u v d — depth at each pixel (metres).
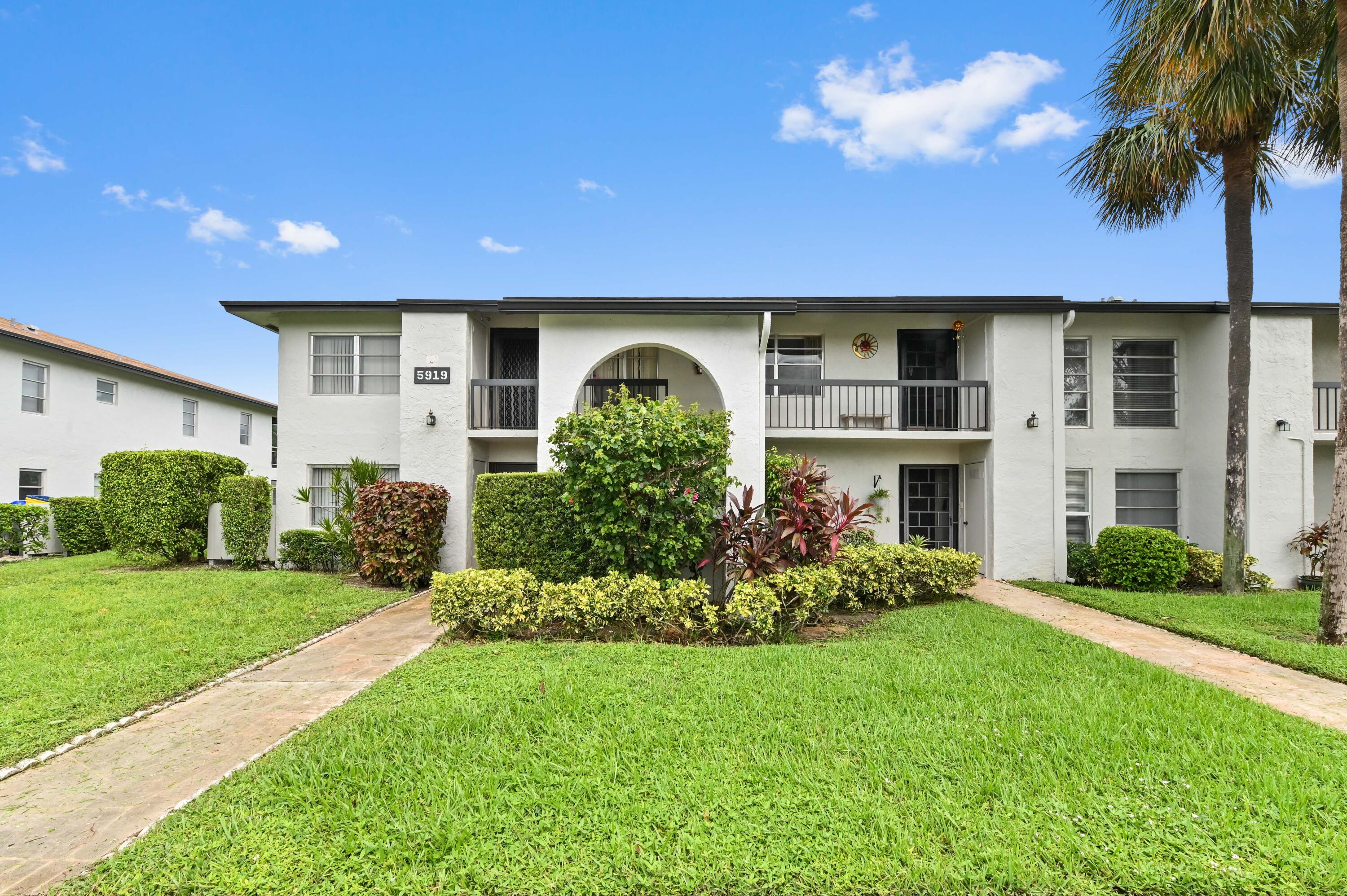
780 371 11.70
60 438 14.86
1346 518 6.23
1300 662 5.36
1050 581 9.94
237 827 2.78
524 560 8.30
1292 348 10.03
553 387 9.68
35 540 13.23
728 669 4.93
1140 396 11.14
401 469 10.16
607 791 3.04
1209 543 10.45
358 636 6.50
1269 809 2.86
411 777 3.19
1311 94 7.89
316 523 11.23
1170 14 6.76
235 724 4.16
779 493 8.83
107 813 3.05
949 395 11.44
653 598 6.14
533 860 2.53
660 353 11.49
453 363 10.20
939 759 3.36
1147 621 7.07
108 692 4.63
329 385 11.30
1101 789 3.06
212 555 10.95
